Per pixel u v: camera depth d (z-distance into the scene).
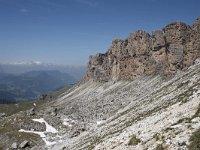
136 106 102.62
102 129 93.69
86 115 144.62
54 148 101.06
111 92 184.88
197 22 134.00
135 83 167.25
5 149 107.69
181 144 34.78
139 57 177.38
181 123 41.34
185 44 133.50
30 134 118.56
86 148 74.50
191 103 50.16
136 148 44.25
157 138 41.62
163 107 68.75
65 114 159.12
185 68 127.12
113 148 53.97
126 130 64.06
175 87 91.56
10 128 125.81
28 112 151.25
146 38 175.75
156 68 157.12
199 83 67.38
